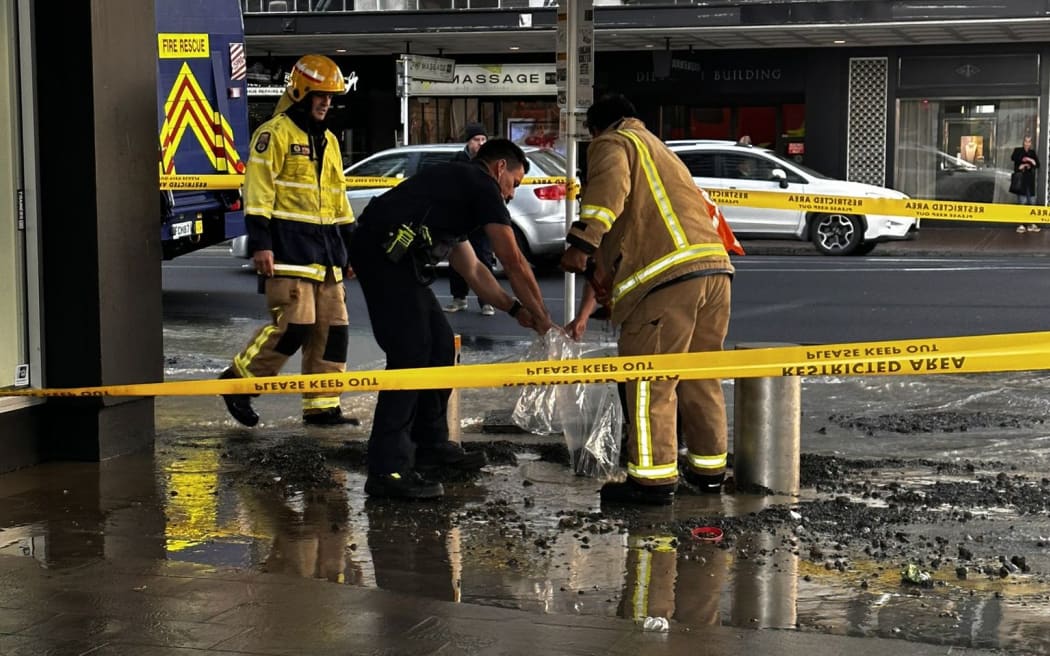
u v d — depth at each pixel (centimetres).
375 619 414
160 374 680
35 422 642
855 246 2056
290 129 722
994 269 1803
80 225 623
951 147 2631
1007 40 2530
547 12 2509
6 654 381
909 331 1216
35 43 614
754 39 2567
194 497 588
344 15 2583
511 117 2914
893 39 2539
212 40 1159
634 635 400
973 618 426
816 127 2686
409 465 599
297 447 697
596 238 552
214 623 409
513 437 729
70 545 508
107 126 625
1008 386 870
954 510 565
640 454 573
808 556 500
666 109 2817
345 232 767
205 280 1728
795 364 518
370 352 1070
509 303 650
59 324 633
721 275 576
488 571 482
